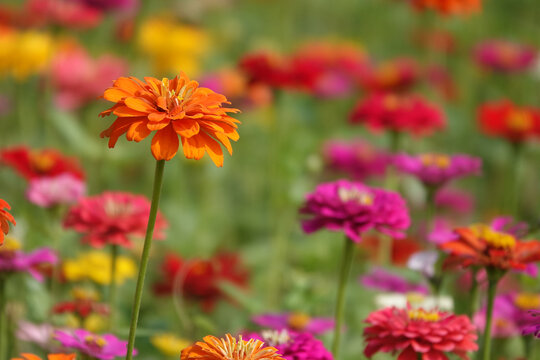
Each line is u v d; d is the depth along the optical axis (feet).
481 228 5.30
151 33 9.16
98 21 8.54
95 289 6.02
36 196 5.89
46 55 7.29
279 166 7.18
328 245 6.91
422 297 5.75
